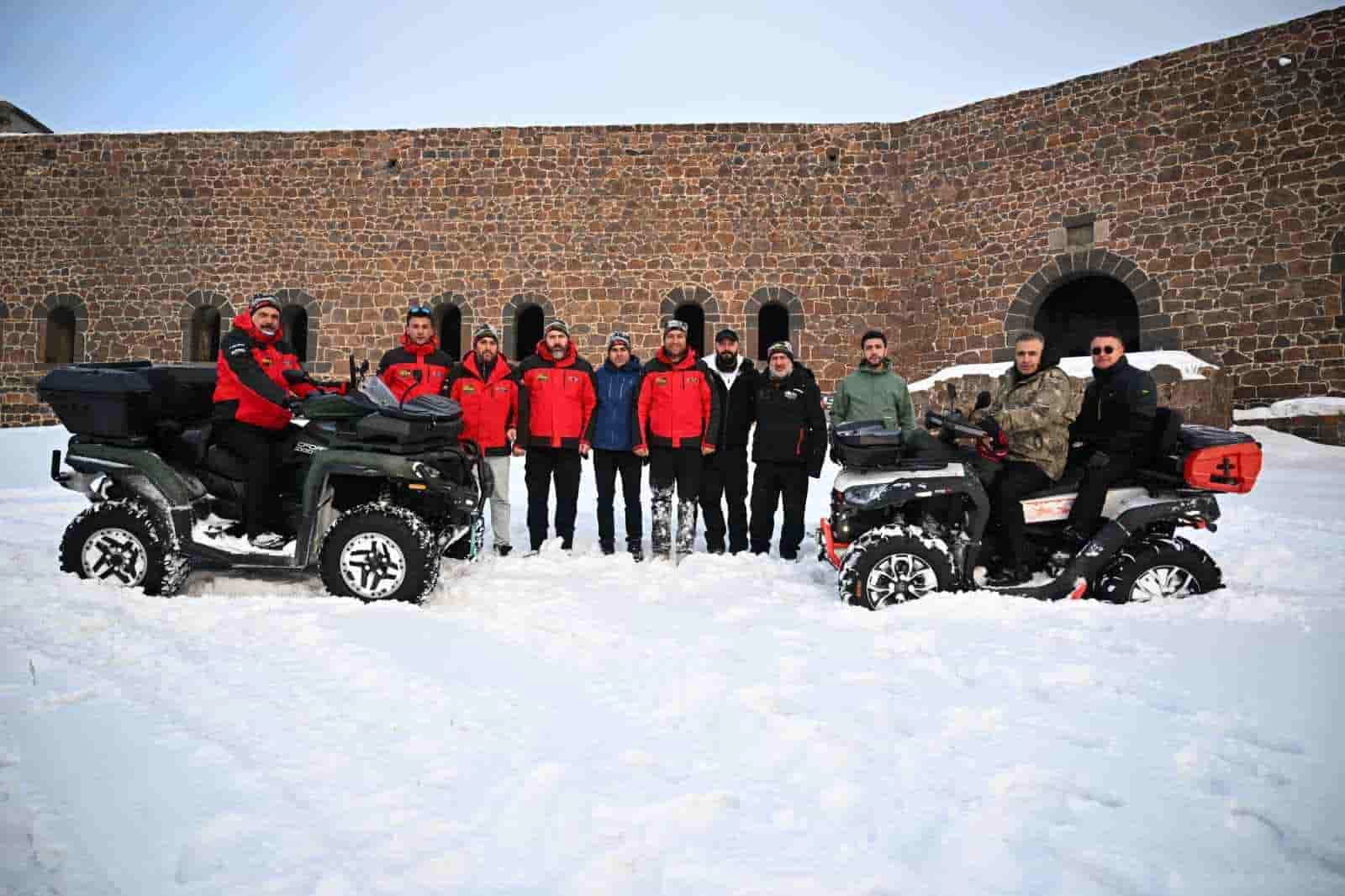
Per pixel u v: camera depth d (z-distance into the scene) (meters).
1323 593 4.61
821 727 2.60
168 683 3.00
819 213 17.36
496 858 1.81
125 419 4.57
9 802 2.03
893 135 17.23
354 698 2.87
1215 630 3.70
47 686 2.92
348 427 4.77
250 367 4.62
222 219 18.02
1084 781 2.20
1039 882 1.72
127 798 2.07
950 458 4.62
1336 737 2.45
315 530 4.66
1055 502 4.55
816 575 5.42
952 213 16.64
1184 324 14.30
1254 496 8.79
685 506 6.24
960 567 4.49
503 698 2.88
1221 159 14.02
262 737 2.49
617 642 3.65
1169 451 4.42
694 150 17.56
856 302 17.28
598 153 17.72
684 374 6.20
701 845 1.88
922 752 2.40
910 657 3.39
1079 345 19.45
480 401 6.32
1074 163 15.34
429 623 3.97
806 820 2.00
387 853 1.83
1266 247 13.62
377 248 17.89
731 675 3.15
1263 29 13.66
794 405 6.05
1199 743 2.42
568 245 17.70
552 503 9.41
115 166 18.14
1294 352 13.35
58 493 9.36
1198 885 1.69
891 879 1.73
